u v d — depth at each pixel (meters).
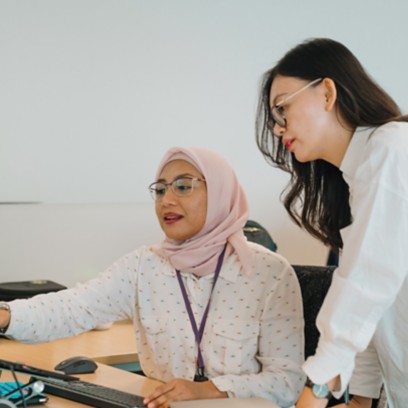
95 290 2.27
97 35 3.43
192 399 1.87
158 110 3.60
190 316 2.17
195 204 2.18
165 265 2.25
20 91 3.28
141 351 2.29
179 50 3.63
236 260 2.19
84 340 2.91
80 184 3.43
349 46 4.05
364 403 2.01
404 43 4.18
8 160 3.27
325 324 1.48
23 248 3.32
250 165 3.87
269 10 3.84
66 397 1.86
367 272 1.47
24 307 2.14
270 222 3.94
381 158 1.48
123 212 3.54
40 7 3.30
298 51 1.68
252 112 3.85
